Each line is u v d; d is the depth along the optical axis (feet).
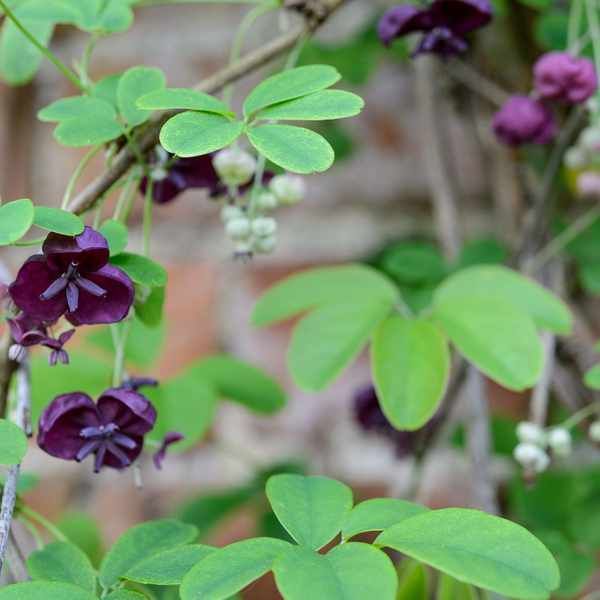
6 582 1.75
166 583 1.49
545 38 2.20
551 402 2.39
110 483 2.76
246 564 1.42
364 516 1.51
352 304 1.93
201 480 2.75
